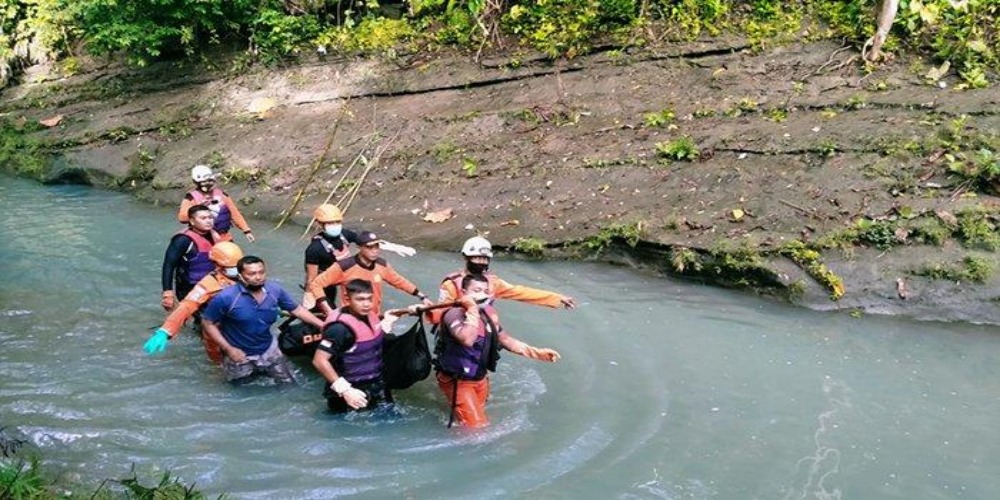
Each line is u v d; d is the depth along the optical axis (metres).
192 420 5.88
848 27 10.54
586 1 12.10
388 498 4.96
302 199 10.77
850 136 8.91
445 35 12.70
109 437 5.60
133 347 7.06
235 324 6.25
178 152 12.24
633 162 9.62
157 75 13.88
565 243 8.80
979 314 7.08
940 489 4.95
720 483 5.05
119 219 10.80
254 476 5.19
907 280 7.38
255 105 12.77
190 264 7.27
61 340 7.17
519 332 7.26
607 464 5.27
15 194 12.12
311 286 6.59
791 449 5.38
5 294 8.20
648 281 8.26
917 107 9.10
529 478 5.14
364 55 12.90
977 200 7.78
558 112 10.93
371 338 5.78
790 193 8.47
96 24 13.44
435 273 8.63
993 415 5.73
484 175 10.24
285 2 13.80
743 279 7.86
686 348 6.85
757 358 6.64
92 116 13.47
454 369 5.68
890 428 5.60
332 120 12.09
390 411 5.93
